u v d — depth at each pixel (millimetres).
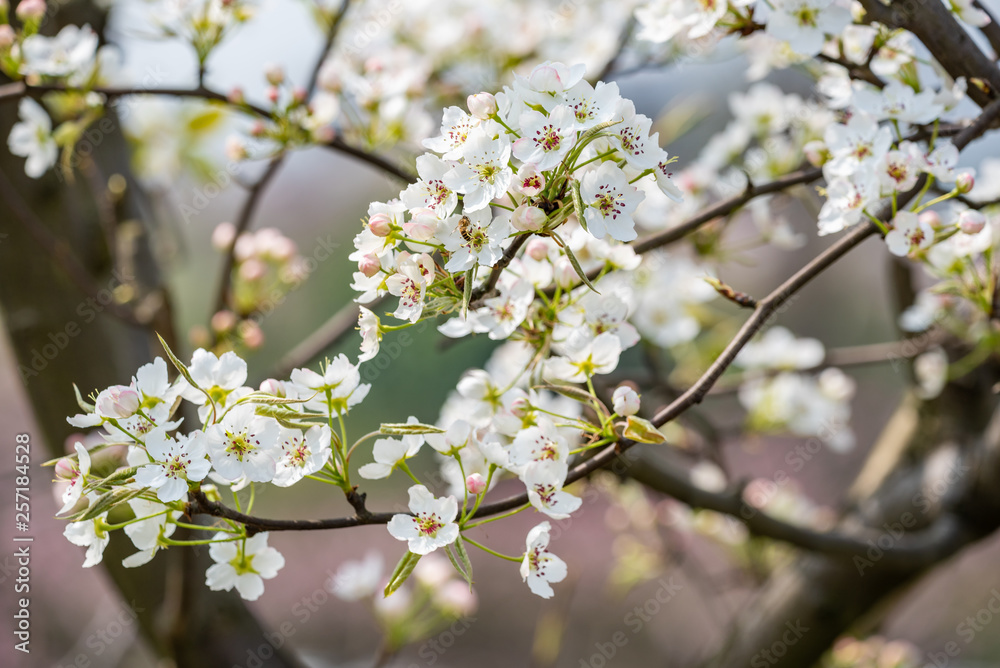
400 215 1618
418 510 1604
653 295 2373
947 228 1730
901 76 1759
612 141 1598
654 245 1744
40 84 1849
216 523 1645
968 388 2350
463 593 2211
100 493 1591
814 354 2568
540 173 1588
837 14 1734
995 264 1809
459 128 1603
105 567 2059
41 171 1913
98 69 1864
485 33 2564
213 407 1600
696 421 2482
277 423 1600
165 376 1611
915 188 1727
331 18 2141
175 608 1925
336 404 1623
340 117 1978
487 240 1597
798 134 2012
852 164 1699
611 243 1708
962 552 2350
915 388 2438
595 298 1689
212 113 2348
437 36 2568
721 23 1768
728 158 2264
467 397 1680
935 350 2340
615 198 1599
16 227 2086
